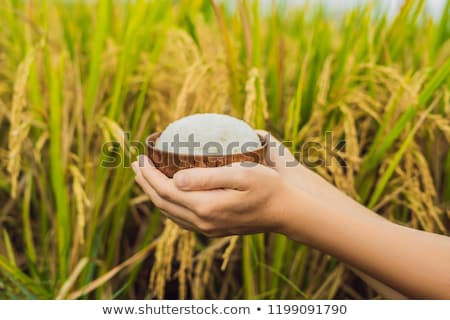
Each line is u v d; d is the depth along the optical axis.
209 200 1.18
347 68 1.48
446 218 1.49
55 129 1.41
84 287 1.40
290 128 1.47
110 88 1.56
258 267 1.45
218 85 1.44
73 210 1.45
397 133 1.39
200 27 1.56
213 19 1.82
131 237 1.59
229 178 1.17
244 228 1.21
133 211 1.55
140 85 1.57
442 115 1.50
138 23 1.46
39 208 1.56
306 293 1.47
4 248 1.56
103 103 1.54
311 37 1.59
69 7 1.90
